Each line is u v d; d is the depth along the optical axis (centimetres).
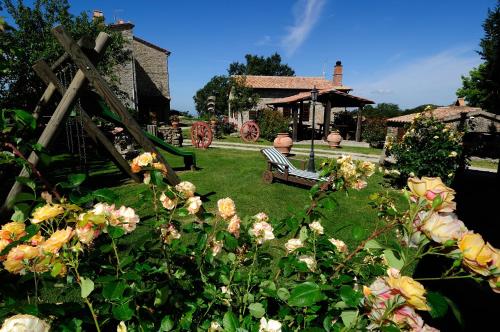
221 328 120
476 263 71
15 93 931
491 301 166
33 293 143
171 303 125
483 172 714
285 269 130
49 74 333
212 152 1275
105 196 117
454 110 1410
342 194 627
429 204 83
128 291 108
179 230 150
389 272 81
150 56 2467
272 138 1959
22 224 105
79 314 108
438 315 76
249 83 2605
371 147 1717
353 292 90
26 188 274
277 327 107
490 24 1797
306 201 581
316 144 1773
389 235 330
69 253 94
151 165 136
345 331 94
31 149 168
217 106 3894
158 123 2452
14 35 1142
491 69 1841
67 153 929
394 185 727
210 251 146
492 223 271
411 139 687
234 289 147
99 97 540
